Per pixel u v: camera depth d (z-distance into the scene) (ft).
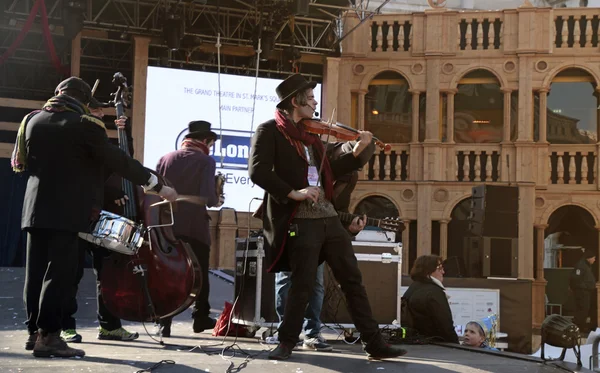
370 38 61.82
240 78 56.34
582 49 60.18
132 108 54.65
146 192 16.43
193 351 17.43
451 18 61.16
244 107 56.34
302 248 15.87
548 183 60.03
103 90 62.03
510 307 29.76
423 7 75.15
